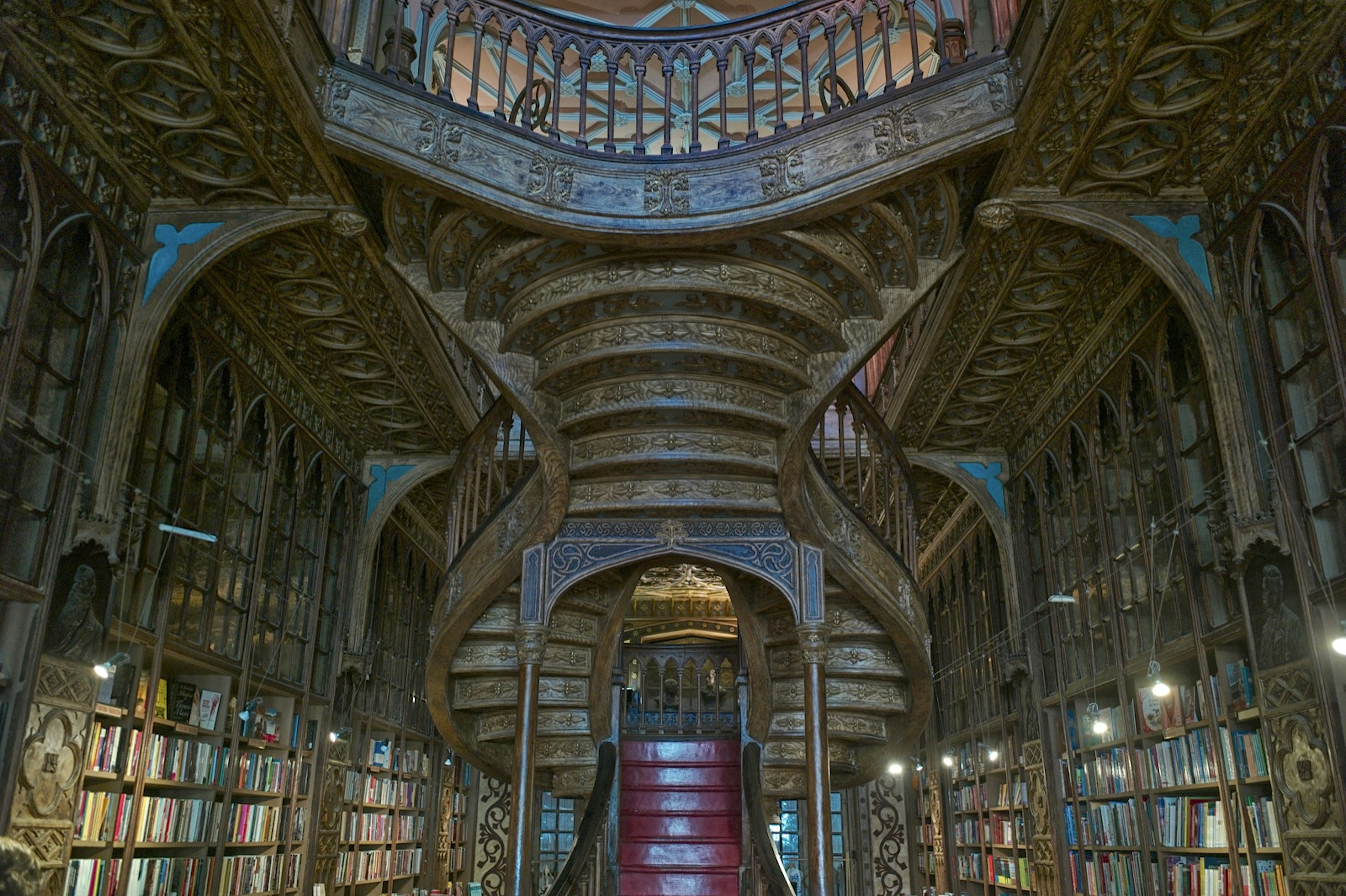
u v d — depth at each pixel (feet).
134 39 15.94
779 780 28.50
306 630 28.76
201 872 22.00
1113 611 25.16
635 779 30.50
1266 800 18.56
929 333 26.11
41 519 16.80
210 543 22.82
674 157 19.69
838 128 18.84
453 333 21.43
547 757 28.22
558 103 20.26
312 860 28.04
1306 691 16.72
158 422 20.61
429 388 29.17
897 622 23.82
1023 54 17.56
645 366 21.58
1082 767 27.53
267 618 25.96
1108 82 16.75
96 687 17.66
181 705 21.93
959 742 40.14
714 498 23.00
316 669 29.48
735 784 30.42
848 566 23.47
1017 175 19.04
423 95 18.72
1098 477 26.20
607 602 27.53
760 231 19.08
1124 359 24.57
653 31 20.84
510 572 23.43
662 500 22.98
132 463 19.34
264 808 25.63
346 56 19.11
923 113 18.30
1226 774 19.80
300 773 27.76
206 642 22.39
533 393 21.67
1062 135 18.20
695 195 19.31
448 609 24.20
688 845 29.27
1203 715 20.93
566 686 27.30
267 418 26.00
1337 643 14.46
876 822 47.57
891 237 19.89
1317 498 16.93
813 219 18.98
